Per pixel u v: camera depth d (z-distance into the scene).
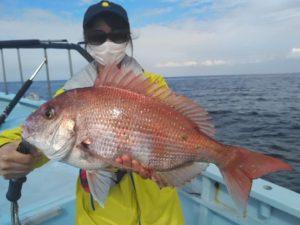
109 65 0.61
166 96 0.62
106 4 0.79
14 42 1.29
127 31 0.81
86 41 0.82
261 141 5.16
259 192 0.89
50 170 1.39
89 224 0.74
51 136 0.57
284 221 0.87
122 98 0.60
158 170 0.62
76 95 0.59
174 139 0.62
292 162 3.90
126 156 0.58
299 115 7.84
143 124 0.60
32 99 2.51
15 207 0.77
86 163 0.58
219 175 1.02
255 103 10.84
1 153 0.58
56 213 1.01
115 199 0.74
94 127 0.58
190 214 1.12
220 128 6.42
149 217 0.75
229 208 1.03
